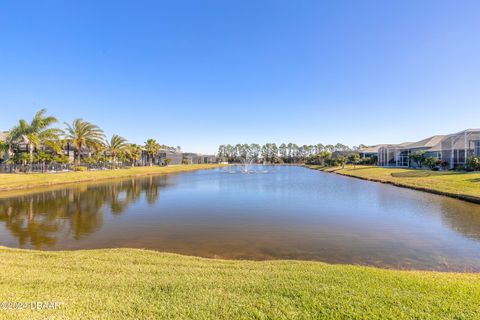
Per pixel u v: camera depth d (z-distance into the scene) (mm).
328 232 9930
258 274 4988
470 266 6672
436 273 5418
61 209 14266
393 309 3537
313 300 3797
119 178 35625
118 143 50312
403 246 8266
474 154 28453
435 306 3615
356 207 14672
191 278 4727
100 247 8258
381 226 10664
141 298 3854
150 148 63750
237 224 11195
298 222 11477
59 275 4805
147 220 11875
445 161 31484
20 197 18172
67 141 37406
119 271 5125
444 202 15375
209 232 9992
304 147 121375
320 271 5242
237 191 22516
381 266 6676
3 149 29656
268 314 3412
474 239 8867
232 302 3736
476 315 3377
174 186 26438
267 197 18844
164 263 5848
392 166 46156
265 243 8680
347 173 40688
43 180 25562
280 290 4152
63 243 8602
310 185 26688
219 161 119812
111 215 12867
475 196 15078
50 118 30891
